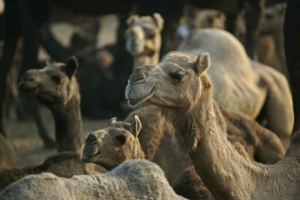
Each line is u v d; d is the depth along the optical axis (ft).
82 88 157.99
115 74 159.12
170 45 144.15
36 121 130.00
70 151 78.13
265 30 150.41
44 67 83.51
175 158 79.82
